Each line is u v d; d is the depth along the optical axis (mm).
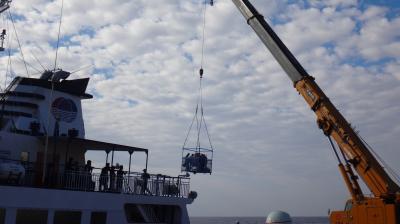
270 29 27219
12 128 26078
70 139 24422
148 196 26172
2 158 22297
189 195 29188
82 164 28172
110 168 25484
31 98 27156
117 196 24406
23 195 20219
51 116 27562
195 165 31141
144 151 27719
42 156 23625
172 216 28547
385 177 23156
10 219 19719
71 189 22562
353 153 23922
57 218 26047
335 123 24578
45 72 28250
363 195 23750
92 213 24844
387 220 22344
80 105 29594
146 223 26609
